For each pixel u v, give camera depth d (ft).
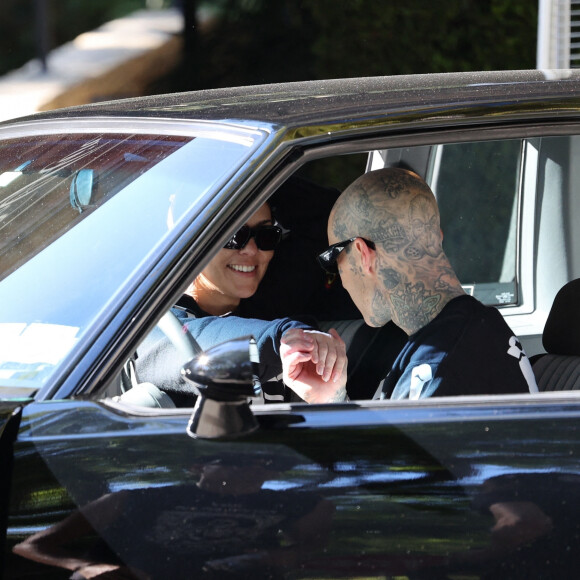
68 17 132.87
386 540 23.93
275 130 26.84
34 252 27.71
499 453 24.30
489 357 28.73
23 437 23.85
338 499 23.86
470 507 24.03
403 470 24.07
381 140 27.35
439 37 104.01
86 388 24.53
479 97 28.50
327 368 29.14
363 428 24.27
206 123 28.76
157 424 24.14
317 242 37.63
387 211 29.32
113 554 23.62
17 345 25.82
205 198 25.77
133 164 28.68
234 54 117.91
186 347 30.50
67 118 33.35
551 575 24.16
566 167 41.63
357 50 106.01
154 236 26.43
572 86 29.73
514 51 104.12
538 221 42.47
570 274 42.04
